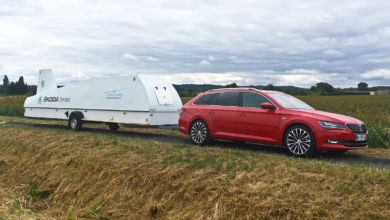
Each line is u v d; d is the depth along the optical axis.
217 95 9.89
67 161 8.52
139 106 12.05
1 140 11.45
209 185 6.01
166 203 6.17
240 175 6.19
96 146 9.25
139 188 6.76
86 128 15.69
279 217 4.96
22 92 149.38
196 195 5.96
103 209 6.66
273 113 8.46
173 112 12.81
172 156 7.59
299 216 4.82
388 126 12.79
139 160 7.65
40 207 7.33
